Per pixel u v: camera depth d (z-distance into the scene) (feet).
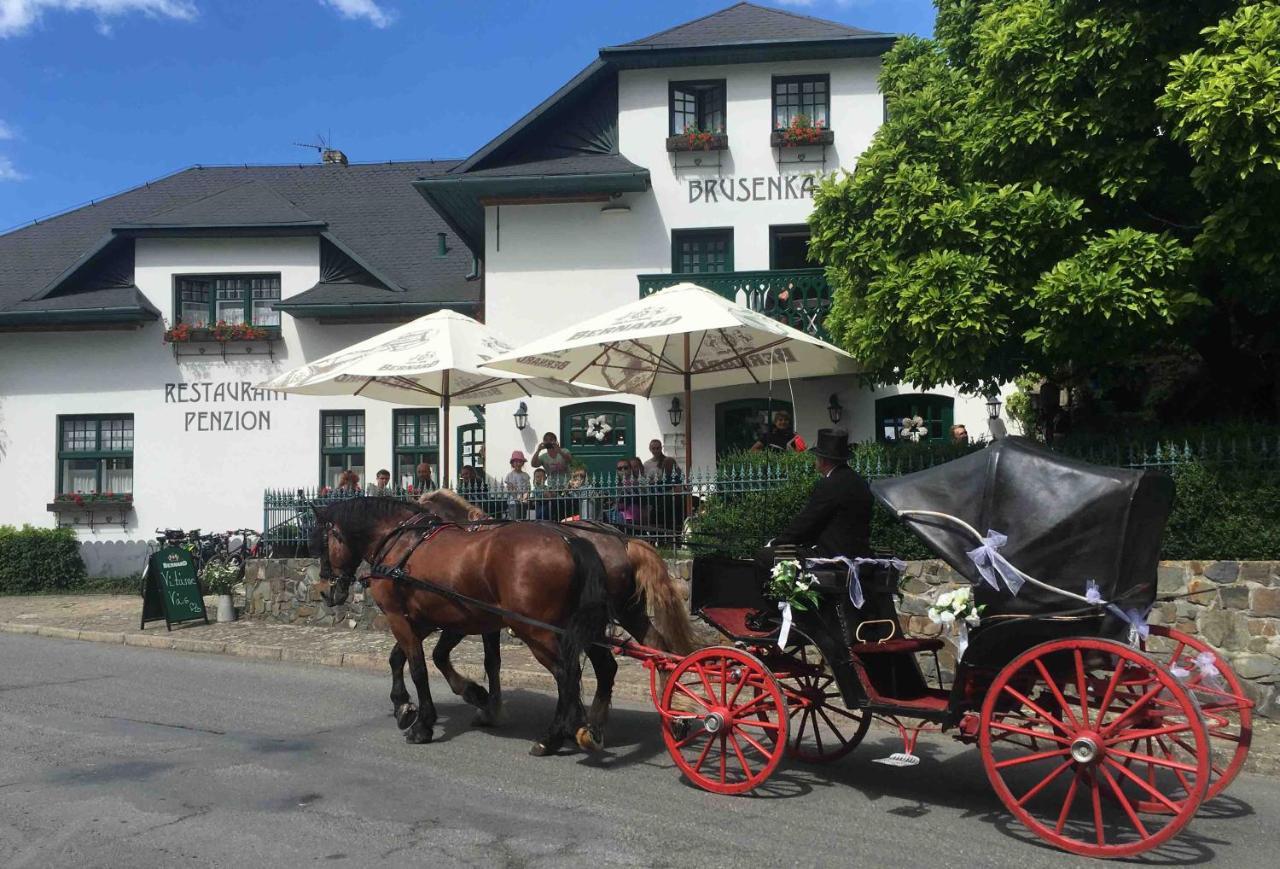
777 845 17.83
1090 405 46.78
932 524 19.79
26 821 18.98
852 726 27.76
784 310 54.80
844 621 20.95
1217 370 36.63
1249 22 26.81
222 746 25.12
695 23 63.52
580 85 60.70
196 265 67.72
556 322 59.98
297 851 17.38
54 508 67.36
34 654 41.14
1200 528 29.55
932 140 36.24
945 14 40.96
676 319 36.40
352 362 43.19
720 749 21.61
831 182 37.40
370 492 48.01
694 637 24.13
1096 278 28.68
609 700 25.12
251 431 67.26
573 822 19.03
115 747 24.95
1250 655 28.02
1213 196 30.50
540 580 23.41
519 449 60.18
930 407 56.39
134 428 67.92
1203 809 20.29
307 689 33.17
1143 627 18.04
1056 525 18.53
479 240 66.54
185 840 17.93
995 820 19.47
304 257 67.82
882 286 32.96
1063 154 31.24
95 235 76.89
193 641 42.29
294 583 47.09
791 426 57.26
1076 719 20.43
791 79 60.18
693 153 60.08
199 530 61.21
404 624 26.00
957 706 19.17
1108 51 29.76
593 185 58.39
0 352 69.10
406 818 19.25
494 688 27.73
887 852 17.52
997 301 31.42
